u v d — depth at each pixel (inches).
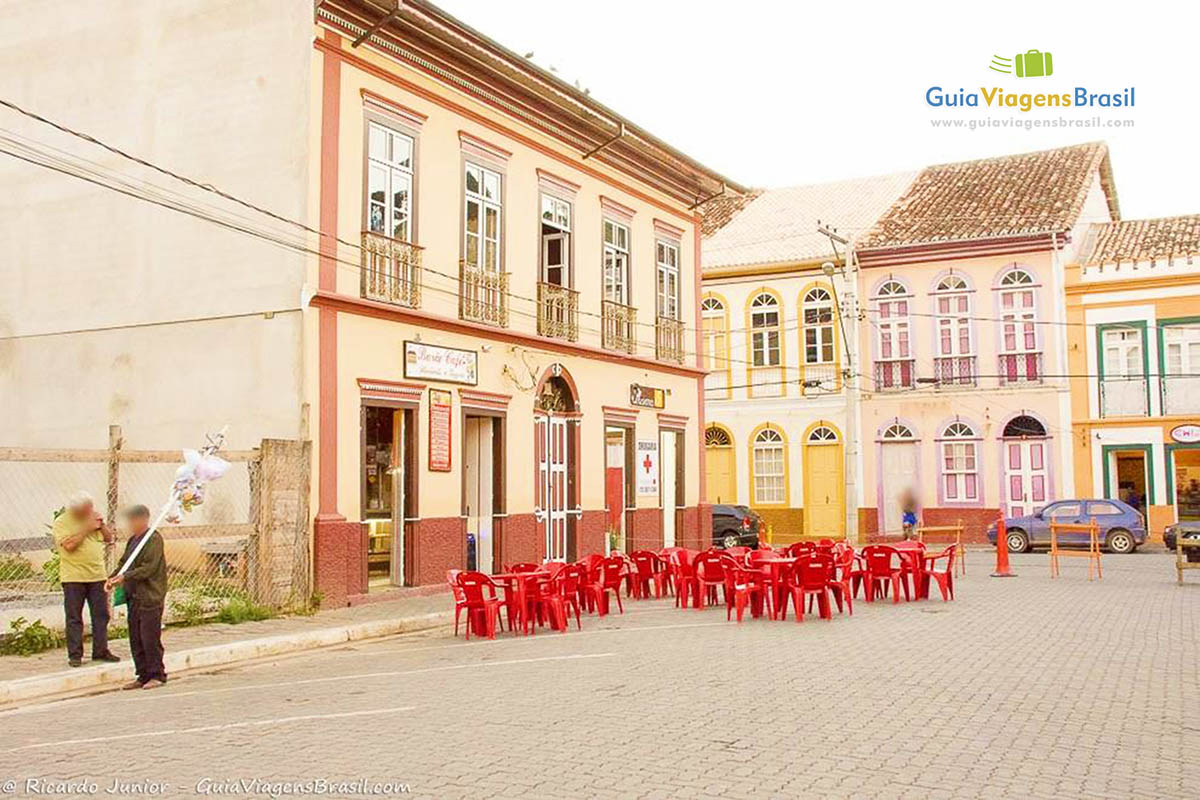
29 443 715.4
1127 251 1332.4
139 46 698.8
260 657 504.1
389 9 661.9
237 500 633.0
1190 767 276.5
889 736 307.3
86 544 446.3
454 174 760.3
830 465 1437.0
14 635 477.4
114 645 490.6
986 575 869.8
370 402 671.1
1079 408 1301.7
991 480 1344.7
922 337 1390.3
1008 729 316.8
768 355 1481.3
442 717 342.0
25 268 728.3
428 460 720.3
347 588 644.1
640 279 1002.7
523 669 438.9
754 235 1569.9
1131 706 349.7
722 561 638.5
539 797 249.0
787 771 269.7
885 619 581.0
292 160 638.5
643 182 1007.6
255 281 646.5
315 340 631.8
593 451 916.0
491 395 789.2
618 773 268.8
